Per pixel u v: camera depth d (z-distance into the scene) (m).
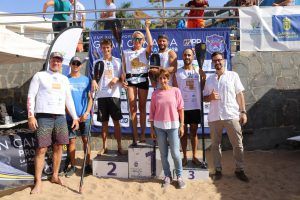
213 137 5.89
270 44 7.78
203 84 5.97
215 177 5.86
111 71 6.07
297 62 8.14
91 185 5.56
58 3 9.05
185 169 5.84
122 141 7.77
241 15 7.81
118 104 6.15
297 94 8.09
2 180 5.17
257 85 8.00
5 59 7.23
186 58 5.99
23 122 7.15
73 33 6.96
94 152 7.64
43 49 7.18
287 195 5.28
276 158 7.25
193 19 8.66
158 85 5.67
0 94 8.21
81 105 5.96
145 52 6.10
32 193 5.14
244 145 7.96
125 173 5.93
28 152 5.61
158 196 5.20
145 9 7.96
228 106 5.70
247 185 5.64
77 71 6.04
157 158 5.83
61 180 5.69
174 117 5.38
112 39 7.93
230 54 7.75
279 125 8.03
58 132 5.36
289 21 7.74
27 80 8.17
